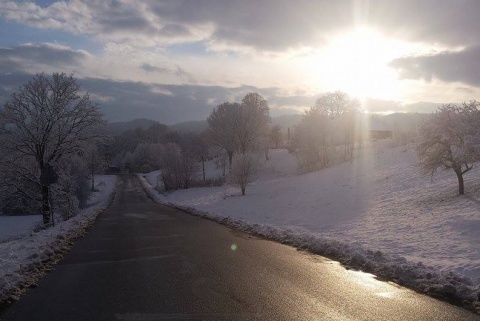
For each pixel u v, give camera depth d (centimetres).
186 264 1166
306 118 6712
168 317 698
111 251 1468
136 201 6175
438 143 2358
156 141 16750
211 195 5697
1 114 3055
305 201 3478
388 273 972
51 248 1505
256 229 1930
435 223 1730
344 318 672
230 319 679
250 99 8906
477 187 2316
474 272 925
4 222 4488
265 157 8794
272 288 870
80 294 874
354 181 4081
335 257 1222
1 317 733
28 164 3228
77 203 4512
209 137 8919
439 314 684
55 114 3173
